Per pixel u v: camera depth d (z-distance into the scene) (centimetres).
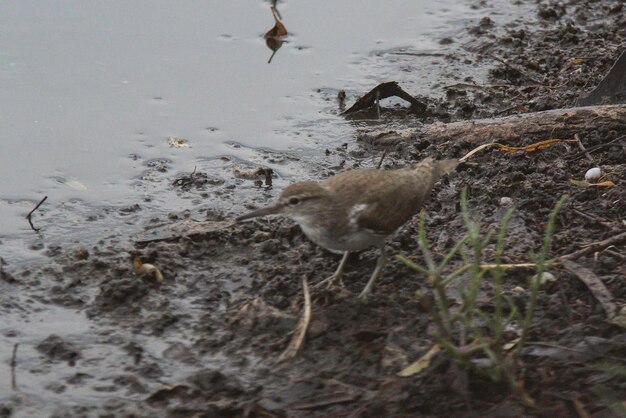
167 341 1127
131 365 1091
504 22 1919
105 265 1252
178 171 1492
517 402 1000
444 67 1775
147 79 1734
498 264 988
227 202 1408
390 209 1145
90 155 1527
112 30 1881
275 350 1100
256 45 1850
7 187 1444
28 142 1553
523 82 1709
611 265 1176
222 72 1762
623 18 1888
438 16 1956
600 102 1567
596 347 1049
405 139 1526
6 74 1730
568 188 1354
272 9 1970
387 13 1972
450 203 1361
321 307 1152
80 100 1670
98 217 1373
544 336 1080
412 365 1052
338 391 1034
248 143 1565
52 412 1027
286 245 1287
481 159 1452
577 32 1839
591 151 1441
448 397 1011
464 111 1628
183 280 1227
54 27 1881
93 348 1118
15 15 1916
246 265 1252
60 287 1217
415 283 1193
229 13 1959
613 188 1340
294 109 1661
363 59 1811
